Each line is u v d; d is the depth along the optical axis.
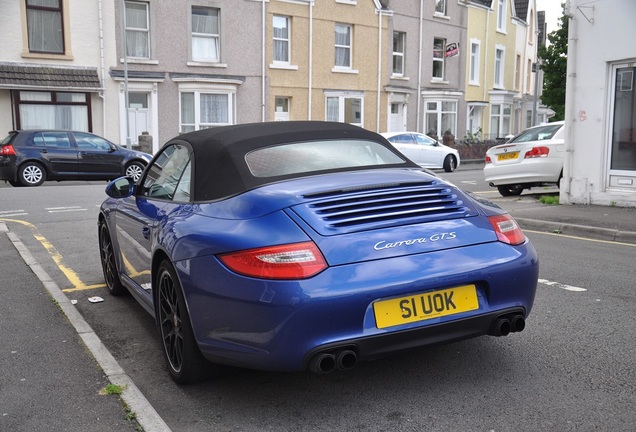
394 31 29.58
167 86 22.41
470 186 16.44
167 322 3.85
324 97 26.81
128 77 21.47
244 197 3.50
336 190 3.50
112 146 17.47
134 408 3.37
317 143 4.19
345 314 3.03
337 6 26.77
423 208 3.52
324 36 26.53
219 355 3.29
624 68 10.48
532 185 13.51
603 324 4.74
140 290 4.62
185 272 3.39
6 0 19.42
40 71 19.91
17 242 8.23
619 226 8.88
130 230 4.71
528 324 4.76
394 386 3.67
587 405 3.38
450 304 3.27
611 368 3.88
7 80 19.19
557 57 29.88
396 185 3.69
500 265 3.38
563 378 3.74
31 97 19.97
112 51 21.25
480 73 34.84
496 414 3.29
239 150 3.92
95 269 6.93
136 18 21.88
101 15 20.89
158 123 22.33
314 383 3.75
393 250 3.20
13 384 3.76
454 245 3.35
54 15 20.38
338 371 3.91
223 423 3.27
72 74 20.45
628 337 4.45
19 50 19.77
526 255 3.53
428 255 3.24
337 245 3.14
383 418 3.28
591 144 10.98
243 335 3.13
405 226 3.35
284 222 3.22
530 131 13.23
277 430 3.18
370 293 3.05
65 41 20.47
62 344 4.43
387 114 29.31
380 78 28.73
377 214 3.38
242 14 23.89
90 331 4.66
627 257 7.27
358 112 28.23
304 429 3.18
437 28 31.36
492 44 35.72
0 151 16.14
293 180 3.69
